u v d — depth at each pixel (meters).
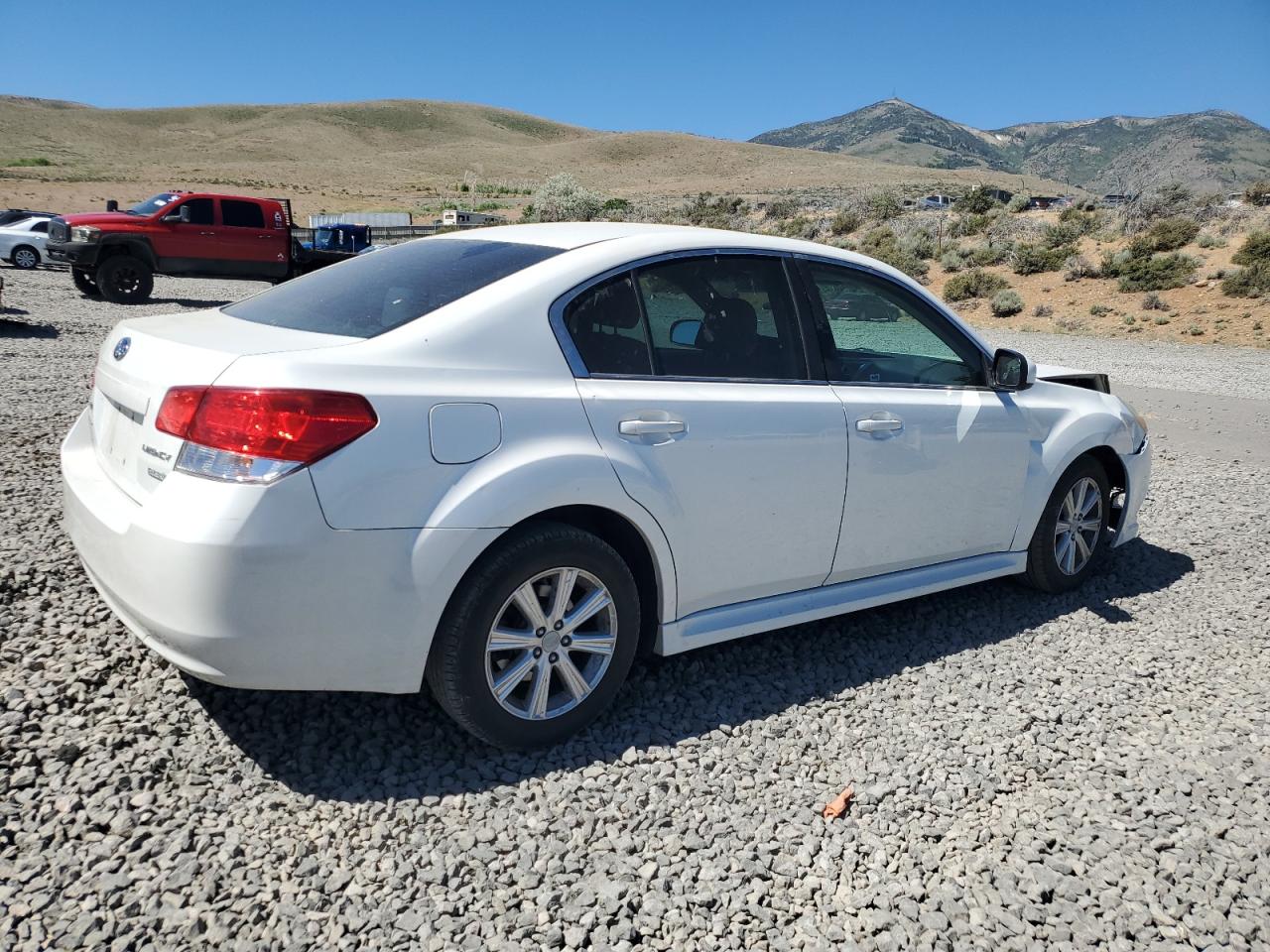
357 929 2.34
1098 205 52.28
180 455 2.65
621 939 2.39
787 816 2.94
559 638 3.14
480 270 3.29
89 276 18.52
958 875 2.72
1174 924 2.57
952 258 35.25
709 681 3.78
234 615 2.59
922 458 4.07
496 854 2.66
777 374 3.69
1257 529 6.59
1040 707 3.76
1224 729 3.68
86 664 3.49
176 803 2.75
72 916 2.29
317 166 148.50
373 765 3.02
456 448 2.84
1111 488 5.25
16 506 5.23
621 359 3.29
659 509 3.27
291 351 2.78
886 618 4.59
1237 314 25.98
